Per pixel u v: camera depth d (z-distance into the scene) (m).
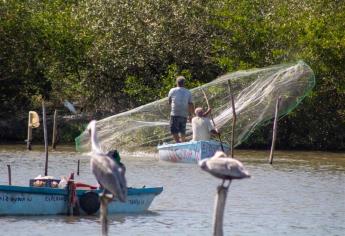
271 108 103.00
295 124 124.19
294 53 122.94
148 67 130.62
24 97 134.12
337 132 124.56
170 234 54.03
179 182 77.00
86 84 132.62
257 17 125.56
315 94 120.94
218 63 125.50
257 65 123.25
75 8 133.75
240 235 54.81
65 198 58.91
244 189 74.38
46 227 54.75
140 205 61.62
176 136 96.56
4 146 116.19
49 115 130.25
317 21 122.38
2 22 127.81
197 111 92.75
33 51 130.50
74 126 124.56
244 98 103.94
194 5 127.50
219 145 91.94
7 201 57.44
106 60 129.50
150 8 127.81
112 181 35.41
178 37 128.75
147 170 85.75
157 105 102.81
